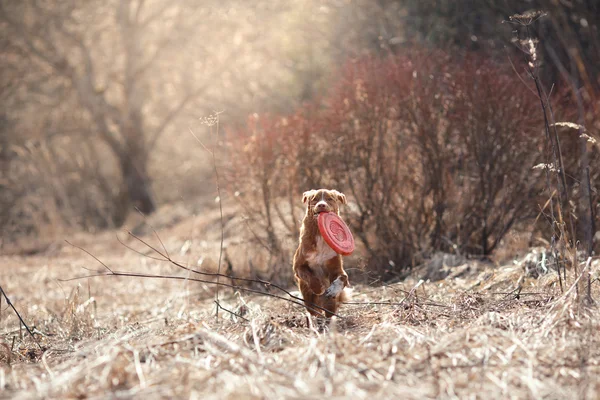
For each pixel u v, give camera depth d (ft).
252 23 101.04
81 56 109.40
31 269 52.08
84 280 43.80
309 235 23.17
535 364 14.60
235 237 45.27
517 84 35.50
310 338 17.57
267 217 36.76
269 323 19.26
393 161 36.78
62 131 107.24
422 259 34.65
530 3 51.96
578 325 16.99
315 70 79.51
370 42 66.23
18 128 104.32
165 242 59.11
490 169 35.50
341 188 36.83
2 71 99.81
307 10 82.43
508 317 19.04
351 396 12.66
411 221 36.24
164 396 13.34
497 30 56.54
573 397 12.76
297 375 14.03
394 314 21.52
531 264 27.32
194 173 125.08
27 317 27.86
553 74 45.32
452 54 42.19
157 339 18.65
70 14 99.66
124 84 106.42
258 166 36.94
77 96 105.50
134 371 15.14
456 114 35.73
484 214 35.76
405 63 37.60
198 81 107.34
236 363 15.02
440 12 61.93
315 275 23.03
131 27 103.50
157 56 104.78
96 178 117.80
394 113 36.40
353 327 20.89
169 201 132.36
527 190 35.68
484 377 13.96
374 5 69.51
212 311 26.68
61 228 81.56
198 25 103.14
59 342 22.63
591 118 35.60
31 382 15.85
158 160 133.69
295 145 37.04
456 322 19.99
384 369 14.64
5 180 98.73
